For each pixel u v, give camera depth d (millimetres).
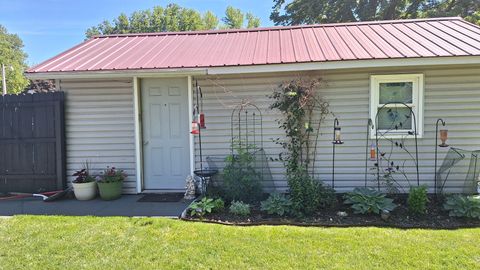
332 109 6641
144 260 3871
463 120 6422
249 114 6812
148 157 7207
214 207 5559
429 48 6199
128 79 6969
